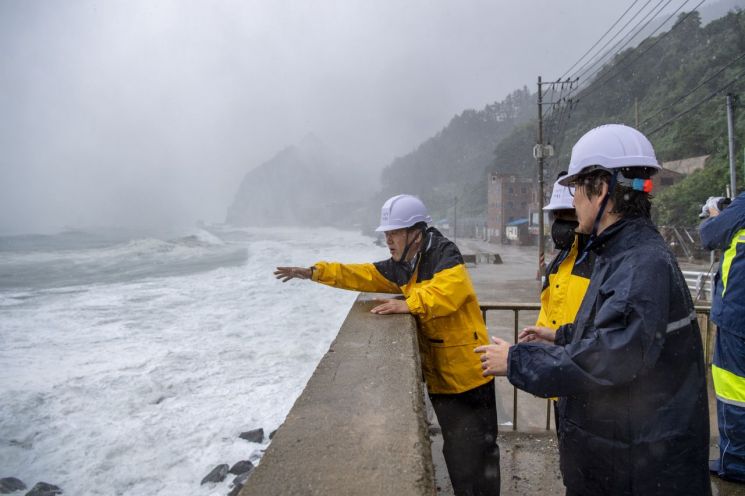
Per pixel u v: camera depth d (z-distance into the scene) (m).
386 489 1.01
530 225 54.81
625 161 1.40
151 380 7.73
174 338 10.42
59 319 12.44
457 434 2.45
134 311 13.47
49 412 6.52
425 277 2.47
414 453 1.15
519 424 5.61
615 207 1.40
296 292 16.42
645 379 1.30
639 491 1.32
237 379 7.84
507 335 10.68
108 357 9.02
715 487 2.54
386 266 2.87
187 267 27.47
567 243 1.89
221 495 4.69
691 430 1.29
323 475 1.06
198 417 6.41
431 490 1.02
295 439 1.23
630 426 1.33
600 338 1.22
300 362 8.74
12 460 5.37
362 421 1.33
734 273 2.37
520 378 1.34
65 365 8.55
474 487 2.47
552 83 21.20
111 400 6.95
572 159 1.53
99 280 21.66
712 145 40.03
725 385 2.52
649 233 1.35
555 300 1.87
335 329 11.16
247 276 21.53
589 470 1.42
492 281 22.42
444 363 2.42
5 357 8.99
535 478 2.88
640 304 1.20
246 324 11.72
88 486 4.93
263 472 1.08
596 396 1.38
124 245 44.91
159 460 5.38
